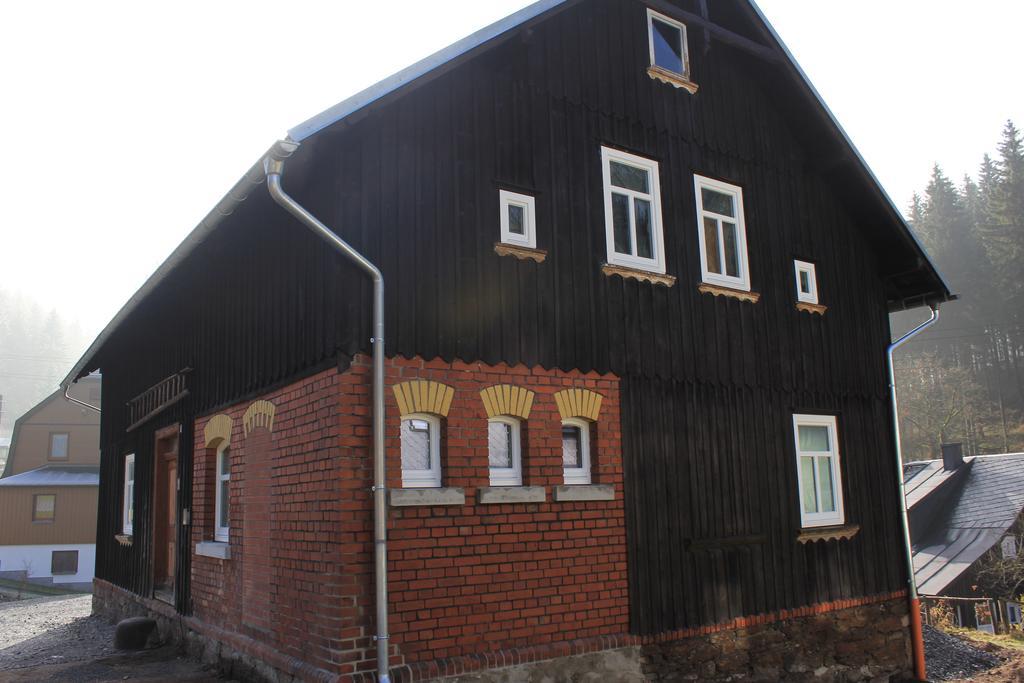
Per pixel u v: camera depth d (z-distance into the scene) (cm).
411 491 740
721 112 1143
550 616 821
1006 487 3391
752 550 1023
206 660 1017
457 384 799
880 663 1141
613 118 1007
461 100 866
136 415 1512
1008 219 4716
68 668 1032
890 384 1273
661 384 974
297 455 812
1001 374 4834
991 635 1934
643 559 907
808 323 1178
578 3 948
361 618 709
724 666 959
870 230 1296
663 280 1000
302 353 818
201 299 1165
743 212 1135
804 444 1146
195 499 1120
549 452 854
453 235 827
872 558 1173
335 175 762
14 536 3753
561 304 898
